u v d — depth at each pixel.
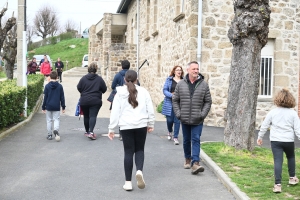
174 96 6.83
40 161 7.38
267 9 8.08
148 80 19.97
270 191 5.55
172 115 9.40
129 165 5.80
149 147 8.88
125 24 28.38
